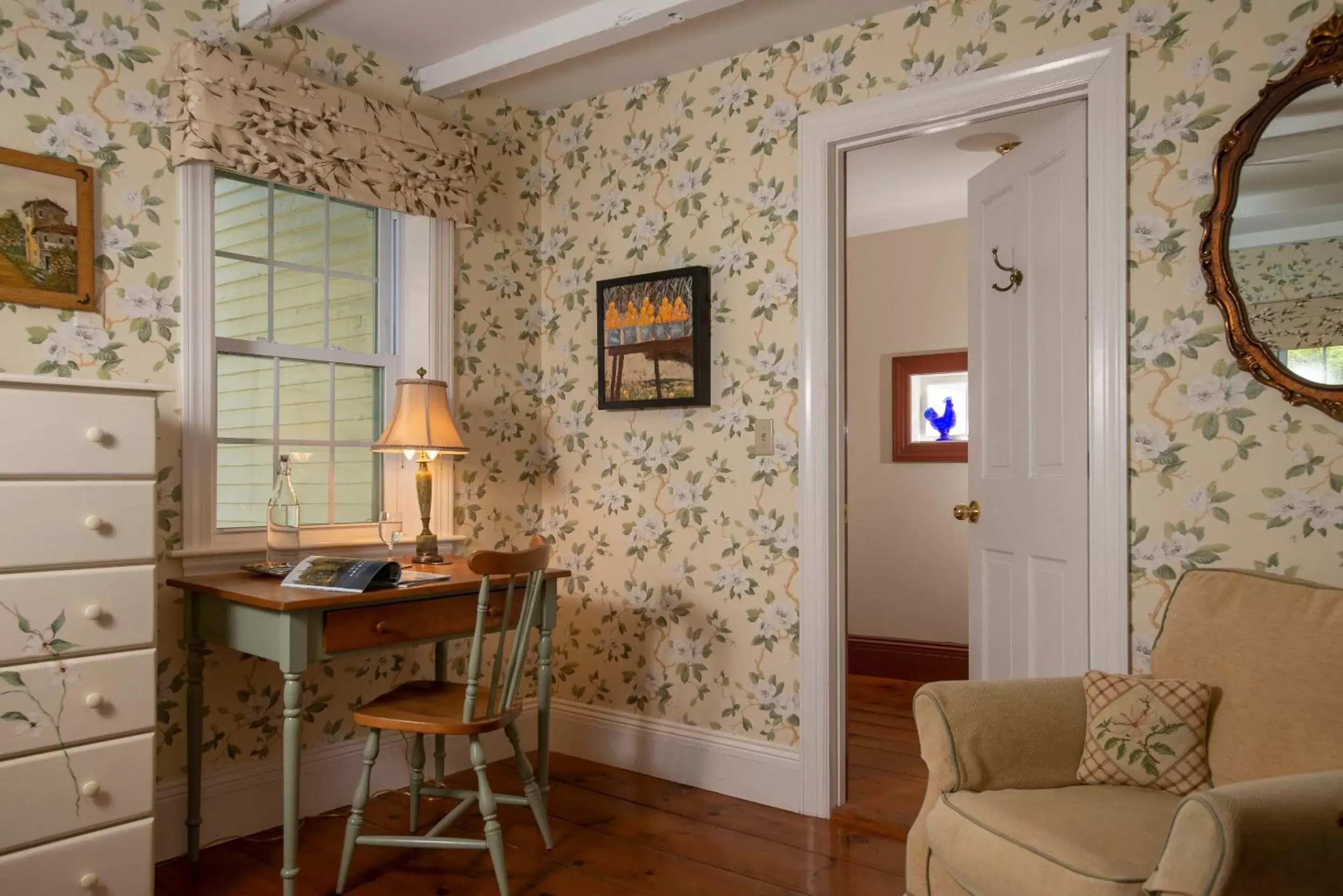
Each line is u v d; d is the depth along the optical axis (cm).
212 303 265
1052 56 250
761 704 304
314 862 256
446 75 316
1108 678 200
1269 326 217
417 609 249
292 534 262
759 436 305
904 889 241
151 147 255
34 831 198
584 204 354
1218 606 197
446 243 327
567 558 357
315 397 304
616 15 272
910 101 274
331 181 287
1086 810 175
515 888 240
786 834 277
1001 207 304
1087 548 252
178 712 258
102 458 209
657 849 265
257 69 270
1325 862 137
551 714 359
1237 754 180
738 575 310
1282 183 216
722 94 316
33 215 233
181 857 257
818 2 274
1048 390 274
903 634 477
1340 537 211
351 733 300
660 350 325
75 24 242
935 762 192
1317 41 211
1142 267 237
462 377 335
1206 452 228
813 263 293
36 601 199
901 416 478
